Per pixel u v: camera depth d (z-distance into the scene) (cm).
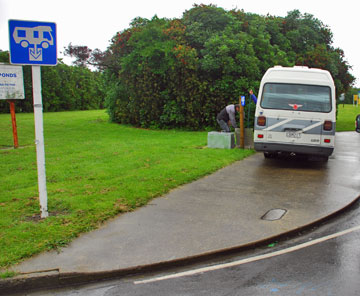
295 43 2278
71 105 4494
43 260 425
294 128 966
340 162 1069
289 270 415
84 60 2202
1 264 410
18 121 2395
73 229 510
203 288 380
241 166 970
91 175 812
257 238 489
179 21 1995
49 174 819
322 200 668
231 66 1756
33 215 561
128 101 2162
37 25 529
